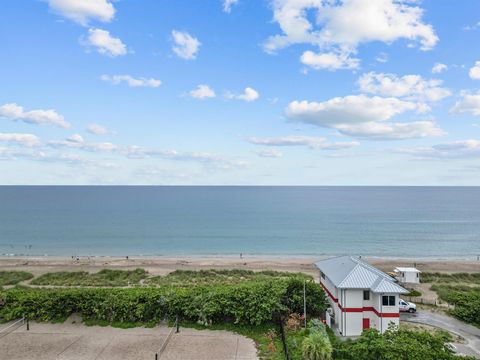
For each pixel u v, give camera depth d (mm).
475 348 27250
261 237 109750
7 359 24422
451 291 42781
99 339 27797
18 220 144250
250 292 30812
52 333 28969
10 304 31969
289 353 24906
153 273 58719
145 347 26391
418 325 32281
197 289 32906
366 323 29547
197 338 28062
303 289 32312
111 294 32000
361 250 91625
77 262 70938
